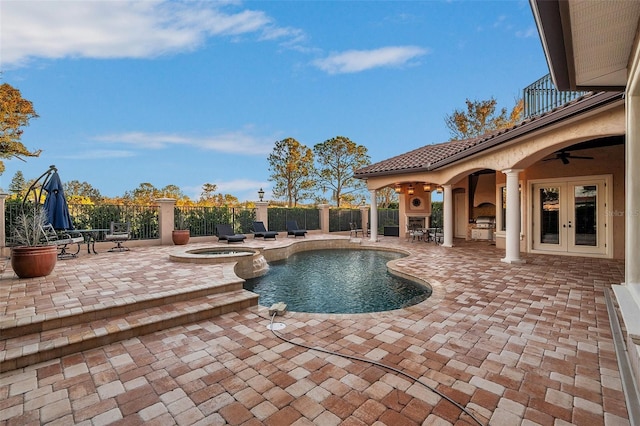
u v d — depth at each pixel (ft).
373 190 54.19
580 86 16.69
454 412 9.39
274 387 10.71
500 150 32.81
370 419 9.12
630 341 11.26
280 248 41.91
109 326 14.65
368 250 49.73
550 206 38.14
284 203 99.55
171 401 9.96
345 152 100.68
